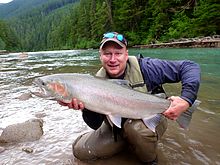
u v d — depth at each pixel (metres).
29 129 1.66
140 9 16.42
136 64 1.26
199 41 8.89
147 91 1.26
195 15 11.68
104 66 1.24
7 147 1.52
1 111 2.25
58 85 1.13
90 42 21.83
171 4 14.54
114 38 1.19
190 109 1.15
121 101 1.15
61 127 1.80
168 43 10.66
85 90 1.14
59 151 1.45
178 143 1.46
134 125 1.21
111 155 1.35
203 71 3.83
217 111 1.96
